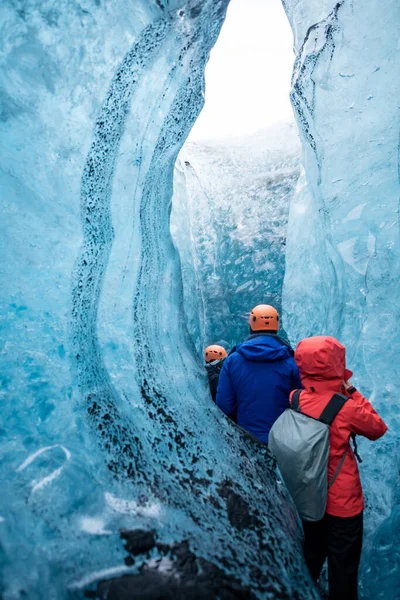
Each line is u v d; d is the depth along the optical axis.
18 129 1.65
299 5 2.91
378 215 2.60
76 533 1.15
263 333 1.97
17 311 1.54
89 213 1.87
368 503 2.15
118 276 1.97
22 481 1.22
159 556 1.16
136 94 2.14
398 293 2.46
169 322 2.31
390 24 2.54
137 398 1.71
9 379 1.43
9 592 0.98
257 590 1.20
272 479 1.75
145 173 2.24
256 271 4.70
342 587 1.39
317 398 1.51
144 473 1.43
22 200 1.63
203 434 1.73
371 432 1.46
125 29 2.05
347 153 2.74
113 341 1.81
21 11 1.69
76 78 1.86
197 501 1.42
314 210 3.41
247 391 1.89
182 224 4.70
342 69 2.72
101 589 1.06
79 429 1.43
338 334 2.75
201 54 2.53
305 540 1.56
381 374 2.43
